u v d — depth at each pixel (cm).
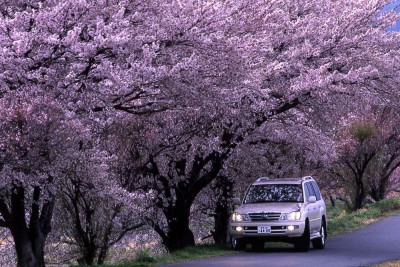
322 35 4984
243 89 4253
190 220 7331
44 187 3556
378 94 5266
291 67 4903
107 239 5119
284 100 4850
